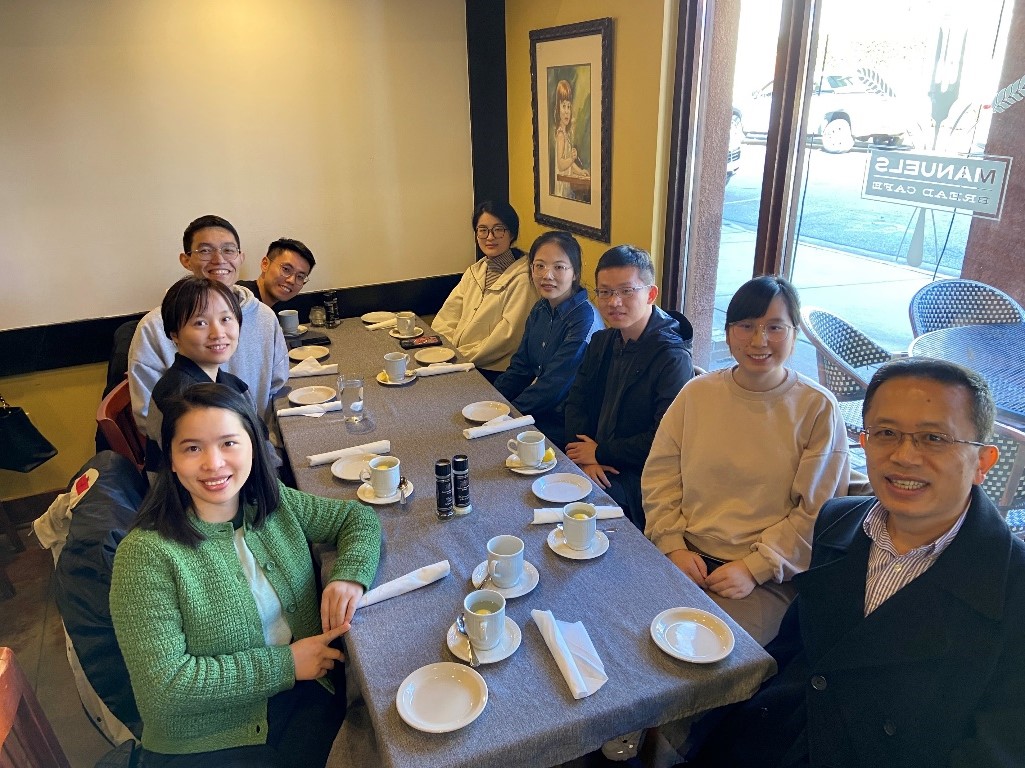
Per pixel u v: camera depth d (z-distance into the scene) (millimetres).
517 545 1418
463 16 3572
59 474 3412
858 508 1340
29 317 3205
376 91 3525
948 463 1083
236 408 1302
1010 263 1872
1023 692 1029
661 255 2805
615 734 1143
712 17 2449
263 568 1395
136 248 3316
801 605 1316
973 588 1074
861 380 2182
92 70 3043
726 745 1356
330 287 3754
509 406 2309
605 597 1380
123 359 2754
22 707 1170
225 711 1290
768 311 1602
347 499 1772
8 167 3020
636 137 2717
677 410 1839
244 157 3387
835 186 2242
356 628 1318
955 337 1936
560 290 2621
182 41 3146
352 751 1291
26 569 2863
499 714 1110
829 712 1212
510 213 3170
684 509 1838
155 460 2078
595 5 2803
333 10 3338
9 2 2857
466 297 3393
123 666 1327
